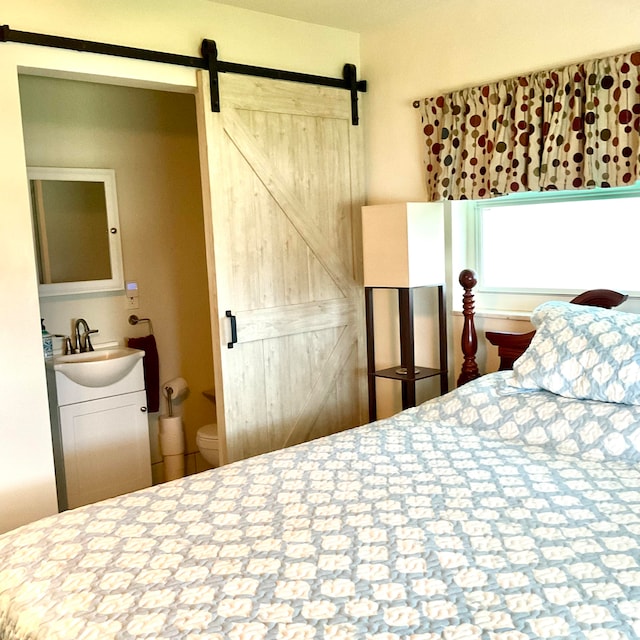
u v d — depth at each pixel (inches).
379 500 74.9
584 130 106.5
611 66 102.6
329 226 140.8
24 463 104.9
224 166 123.1
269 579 58.7
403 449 91.4
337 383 145.3
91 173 146.6
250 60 127.5
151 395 155.3
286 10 127.6
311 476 83.0
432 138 129.8
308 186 136.4
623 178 102.7
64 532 70.2
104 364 136.3
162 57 115.0
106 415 141.0
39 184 140.2
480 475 81.0
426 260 127.0
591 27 106.5
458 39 125.6
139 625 52.8
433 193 130.0
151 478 149.2
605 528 65.9
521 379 100.0
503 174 118.1
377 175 145.1
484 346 129.7
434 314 137.9
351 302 145.9
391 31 137.7
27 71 104.7
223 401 125.6
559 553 61.2
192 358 165.5
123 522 72.1
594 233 116.4
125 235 152.9
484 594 54.9
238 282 126.3
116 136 150.3
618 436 85.6
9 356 102.6
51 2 103.3
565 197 118.7
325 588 56.9
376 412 150.3
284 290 134.0
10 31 98.8
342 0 122.3
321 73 138.9
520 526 67.1
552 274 123.3
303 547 64.4
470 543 63.9
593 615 51.2
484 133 121.0
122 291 153.1
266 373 132.2
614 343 92.7
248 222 127.3
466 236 135.0
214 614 53.8
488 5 120.0
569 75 107.6
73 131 144.3
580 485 76.9
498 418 97.6
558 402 94.3
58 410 134.0
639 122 100.4
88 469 139.3
